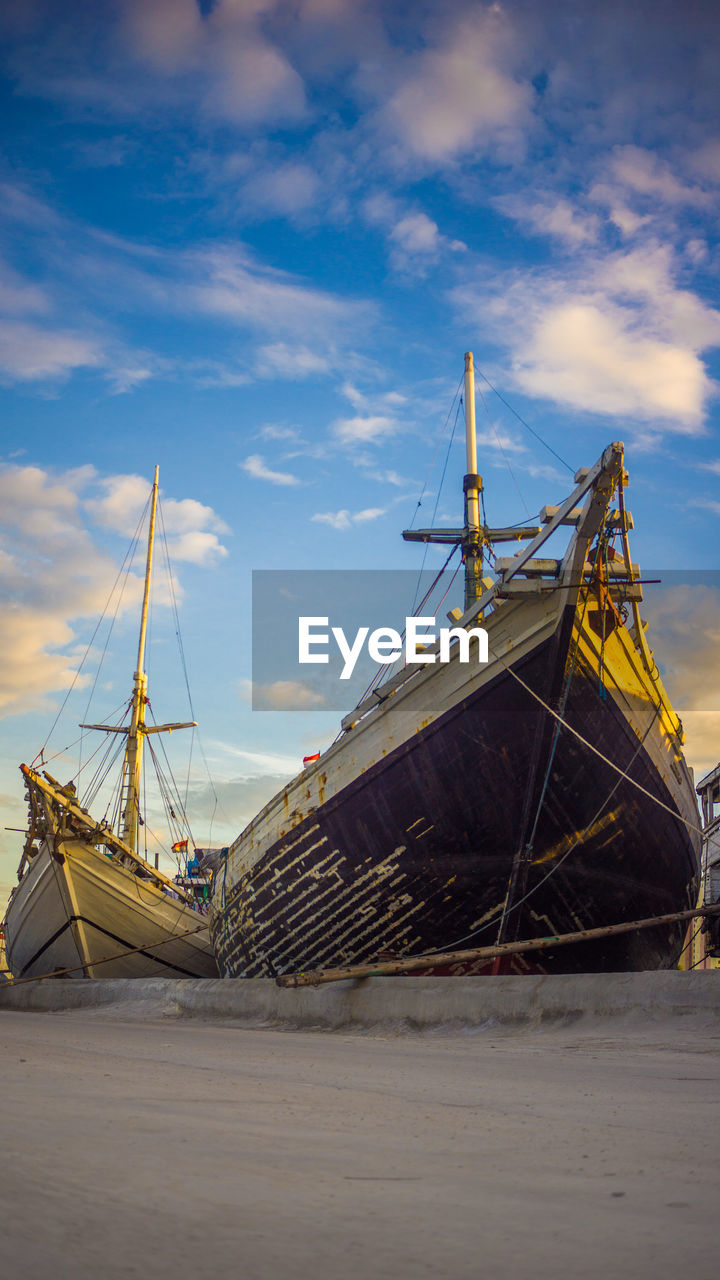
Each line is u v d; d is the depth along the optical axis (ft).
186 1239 5.60
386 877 73.00
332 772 75.97
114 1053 26.55
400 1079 21.15
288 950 83.82
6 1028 40.24
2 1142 8.89
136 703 165.68
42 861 117.19
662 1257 5.43
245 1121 11.94
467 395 130.11
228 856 93.30
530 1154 9.89
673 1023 39.24
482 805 67.36
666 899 78.64
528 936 69.41
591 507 58.54
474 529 123.65
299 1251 5.43
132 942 116.88
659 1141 11.14
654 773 73.82
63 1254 5.08
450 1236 5.95
